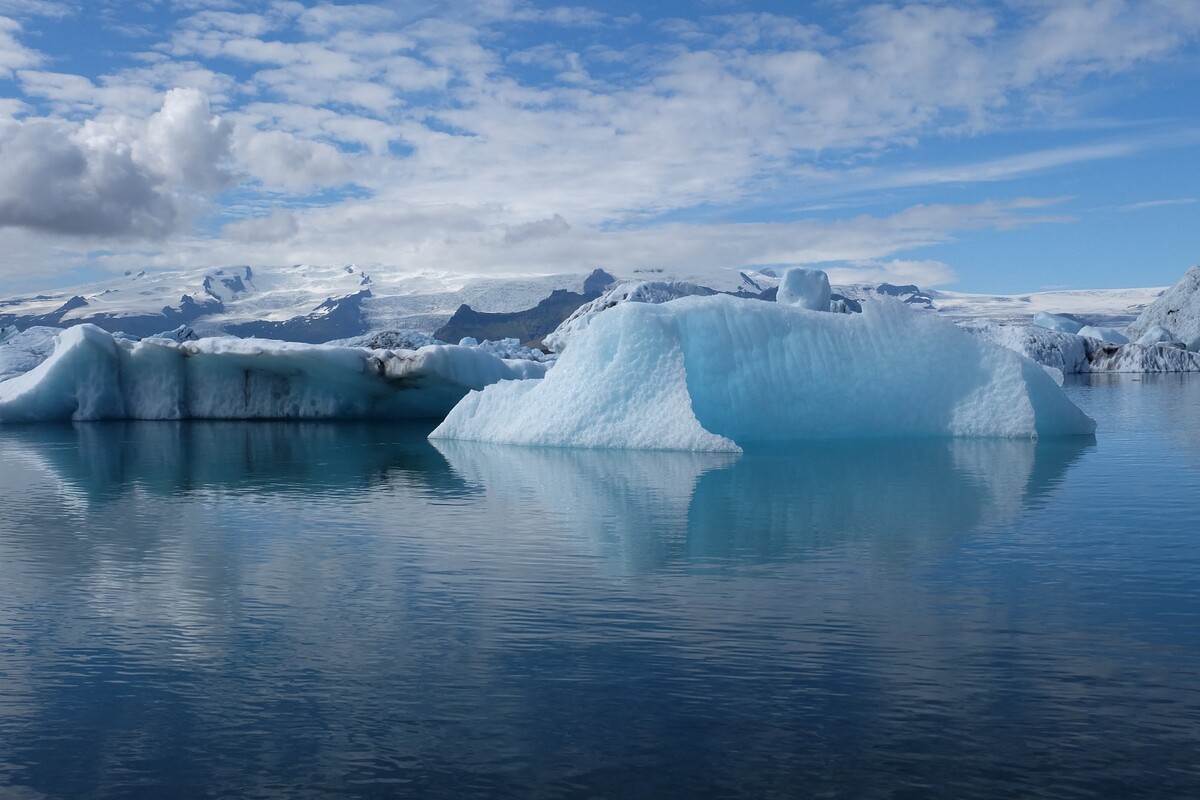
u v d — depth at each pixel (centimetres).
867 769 236
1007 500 695
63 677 318
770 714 272
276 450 1253
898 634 350
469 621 380
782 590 423
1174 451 1037
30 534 607
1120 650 328
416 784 233
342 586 447
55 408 1986
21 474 988
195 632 371
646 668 316
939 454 1026
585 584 443
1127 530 566
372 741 259
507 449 1189
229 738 263
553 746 253
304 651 343
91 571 489
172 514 692
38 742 263
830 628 360
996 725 262
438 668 320
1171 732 256
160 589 446
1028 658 321
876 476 846
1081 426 1266
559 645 344
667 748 251
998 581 434
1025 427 1181
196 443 1396
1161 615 373
